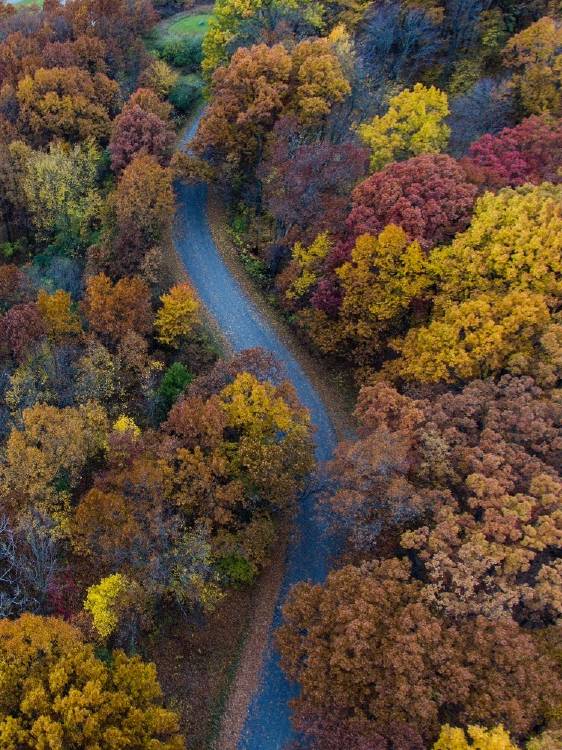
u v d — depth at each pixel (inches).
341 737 1123.9
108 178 2908.5
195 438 1615.4
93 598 1370.6
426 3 2938.0
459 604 1168.8
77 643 1214.3
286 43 2834.6
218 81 2741.1
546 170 2082.9
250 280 2519.7
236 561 1608.0
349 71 2679.6
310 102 2410.2
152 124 2748.5
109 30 3494.1
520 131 2208.4
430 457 1445.6
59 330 2018.9
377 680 1138.7
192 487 1520.7
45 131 2974.9
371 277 1900.8
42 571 1477.6
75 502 1664.6
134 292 2074.3
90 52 3275.1
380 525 1380.4
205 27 4033.0
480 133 2573.8
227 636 1576.0
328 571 1680.6
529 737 1041.5
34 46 3371.1
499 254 1732.3
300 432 1625.2
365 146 2449.6
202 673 1512.1
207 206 2839.6
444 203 1886.1
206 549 1427.2
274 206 2290.8
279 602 1635.1
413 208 1868.8
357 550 1461.6
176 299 2100.1
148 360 2046.0
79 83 3026.6
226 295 2456.9
